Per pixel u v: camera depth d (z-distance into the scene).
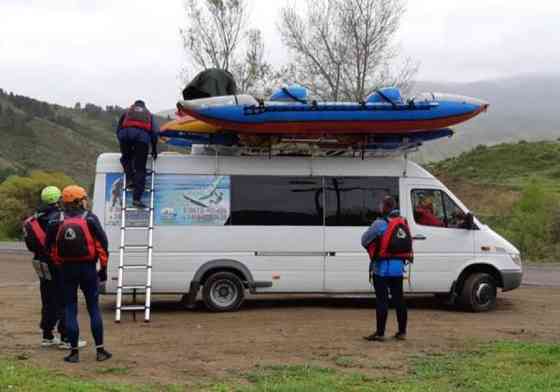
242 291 12.66
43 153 112.94
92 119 151.38
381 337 9.87
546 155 64.06
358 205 12.88
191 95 13.42
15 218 43.22
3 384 6.95
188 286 12.34
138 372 7.92
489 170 64.00
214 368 8.15
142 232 12.18
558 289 17.23
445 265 12.97
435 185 13.16
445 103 12.36
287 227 12.62
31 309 13.05
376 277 9.88
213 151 12.92
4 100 137.62
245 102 11.84
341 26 29.86
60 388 6.85
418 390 7.09
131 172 12.15
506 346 9.34
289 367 8.15
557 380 7.48
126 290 12.14
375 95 12.37
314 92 29.44
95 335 8.48
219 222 12.48
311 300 14.41
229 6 27.48
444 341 9.89
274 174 12.73
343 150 12.95
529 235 31.50
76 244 8.24
